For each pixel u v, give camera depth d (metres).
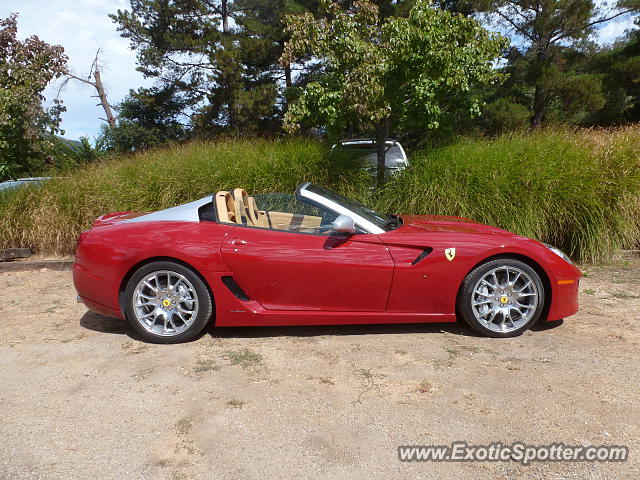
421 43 6.72
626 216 6.50
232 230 3.87
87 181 7.86
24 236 7.41
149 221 4.06
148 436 2.55
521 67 23.77
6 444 2.50
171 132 26.73
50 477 2.22
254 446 2.44
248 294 3.83
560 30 23.59
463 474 2.19
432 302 3.81
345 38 6.84
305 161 7.53
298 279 3.77
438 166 7.05
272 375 3.26
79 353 3.73
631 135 7.38
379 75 6.75
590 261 6.50
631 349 3.56
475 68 7.12
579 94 21.53
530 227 6.43
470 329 4.07
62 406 2.90
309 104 7.35
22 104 8.88
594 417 2.63
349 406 2.81
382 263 3.74
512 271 3.79
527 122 22.25
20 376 3.34
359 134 10.91
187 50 25.19
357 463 2.28
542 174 6.63
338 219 3.64
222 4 26.28
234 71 23.98
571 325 4.12
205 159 7.74
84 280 3.99
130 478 2.21
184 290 3.83
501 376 3.15
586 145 7.14
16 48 9.17
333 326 4.21
